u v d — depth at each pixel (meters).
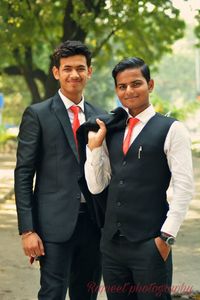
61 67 3.96
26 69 20.64
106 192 3.57
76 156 3.89
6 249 7.42
